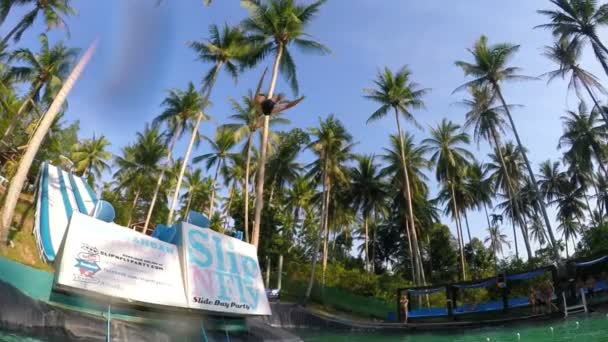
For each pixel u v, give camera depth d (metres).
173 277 11.89
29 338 8.20
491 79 33.62
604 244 26.61
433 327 21.50
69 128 40.81
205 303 12.19
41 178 14.48
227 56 31.30
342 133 37.50
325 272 35.84
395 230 61.25
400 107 37.03
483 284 22.64
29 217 18.17
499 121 37.22
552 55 31.80
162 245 12.20
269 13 27.36
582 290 18.92
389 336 19.67
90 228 10.40
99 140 48.84
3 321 7.87
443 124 44.38
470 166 49.28
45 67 33.47
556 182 55.34
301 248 46.56
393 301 32.81
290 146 43.41
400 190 43.91
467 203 49.78
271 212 39.94
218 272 13.43
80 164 44.88
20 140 30.64
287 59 28.23
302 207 48.53
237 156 43.91
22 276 9.05
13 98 34.91
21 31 29.03
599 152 41.16
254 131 36.72
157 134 44.22
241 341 12.51
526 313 20.56
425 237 52.69
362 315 28.53
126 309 10.59
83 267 9.78
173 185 49.66
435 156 44.47
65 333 8.80
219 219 50.97
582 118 42.31
